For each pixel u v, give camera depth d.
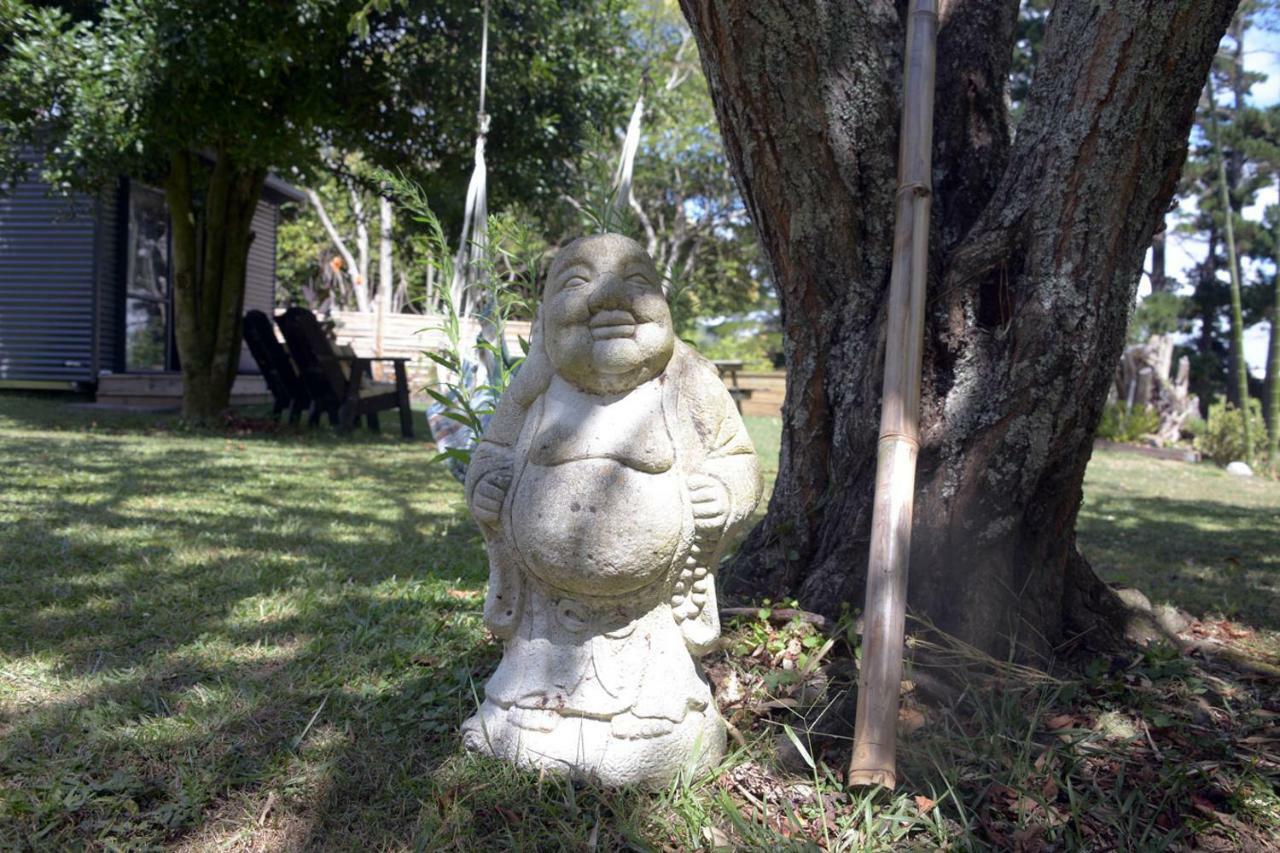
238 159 9.73
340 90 10.20
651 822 2.53
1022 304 3.34
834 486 3.78
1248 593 5.34
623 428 2.64
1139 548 6.68
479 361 4.91
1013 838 2.53
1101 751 2.95
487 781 2.67
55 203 13.35
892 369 2.78
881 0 3.56
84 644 3.71
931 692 3.19
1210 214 20.25
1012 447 3.37
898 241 2.85
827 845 2.47
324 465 8.62
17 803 2.50
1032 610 3.58
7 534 5.24
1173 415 16.75
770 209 3.68
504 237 4.46
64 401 13.34
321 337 11.00
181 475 7.59
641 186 27.59
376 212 20.98
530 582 2.80
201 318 11.35
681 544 2.66
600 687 2.68
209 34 8.45
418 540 5.75
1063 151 3.24
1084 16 3.24
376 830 2.51
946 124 3.87
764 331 32.94
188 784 2.65
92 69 8.64
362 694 3.30
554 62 10.33
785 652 3.35
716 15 3.37
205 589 4.47
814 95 3.40
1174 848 2.53
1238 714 3.34
